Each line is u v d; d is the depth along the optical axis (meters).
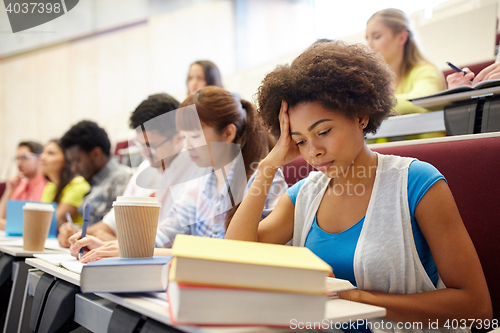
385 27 1.61
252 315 0.38
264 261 0.39
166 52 3.74
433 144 0.85
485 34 1.67
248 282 0.38
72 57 3.74
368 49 0.74
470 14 1.71
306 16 3.39
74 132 1.90
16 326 0.85
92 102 3.73
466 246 0.62
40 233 1.04
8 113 3.72
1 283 0.94
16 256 0.96
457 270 0.61
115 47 3.72
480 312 0.59
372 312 0.46
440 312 0.58
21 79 3.74
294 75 0.68
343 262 0.72
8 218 1.42
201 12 3.76
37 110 3.77
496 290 0.73
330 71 0.64
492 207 0.75
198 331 0.37
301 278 0.39
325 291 0.39
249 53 3.66
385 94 0.71
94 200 1.83
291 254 0.45
